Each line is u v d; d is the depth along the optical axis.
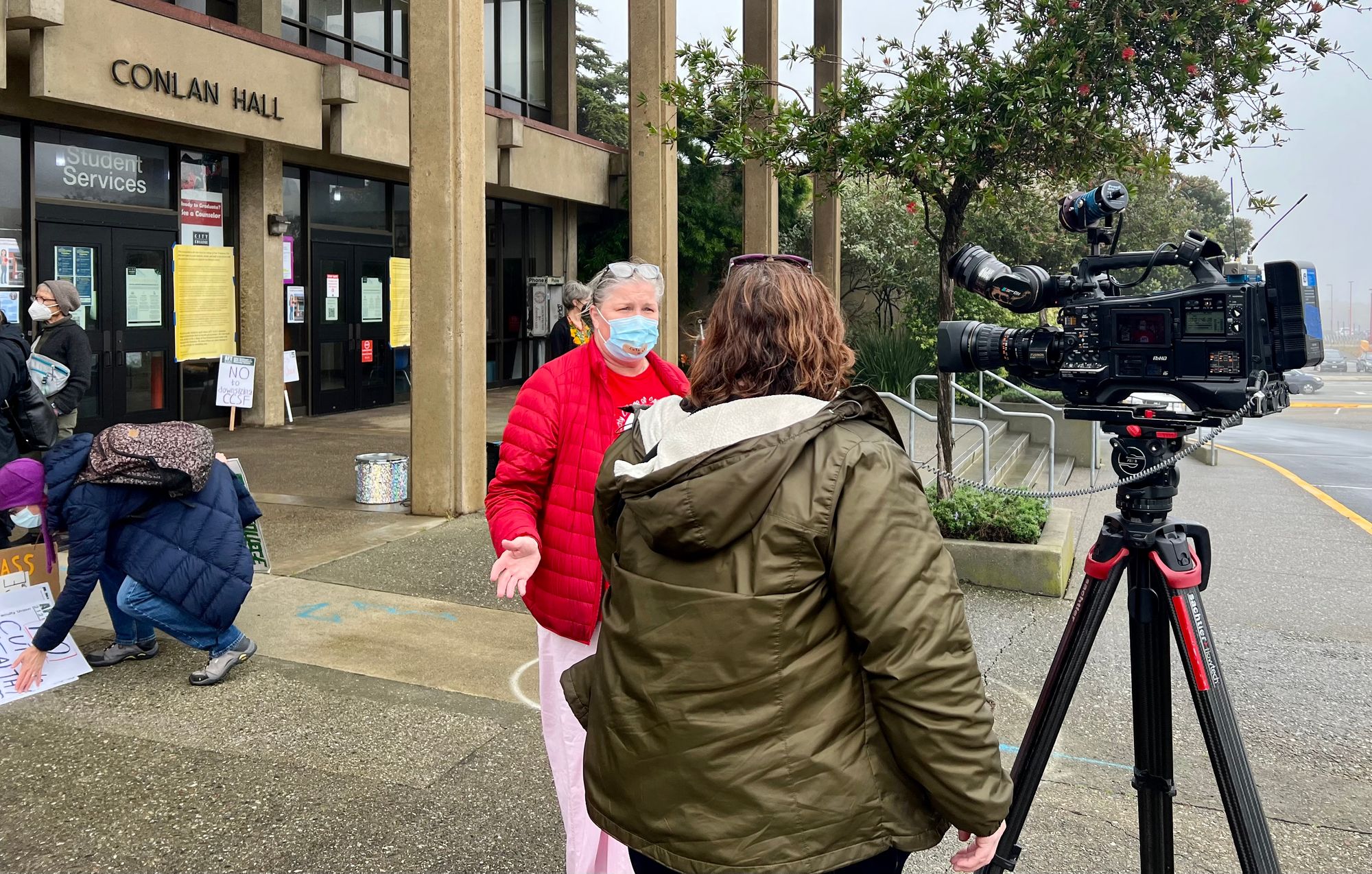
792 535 1.52
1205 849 3.01
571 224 18.88
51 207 9.91
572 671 1.93
